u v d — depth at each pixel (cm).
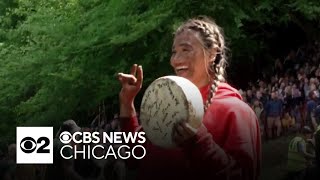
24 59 1484
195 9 1234
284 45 1762
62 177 551
